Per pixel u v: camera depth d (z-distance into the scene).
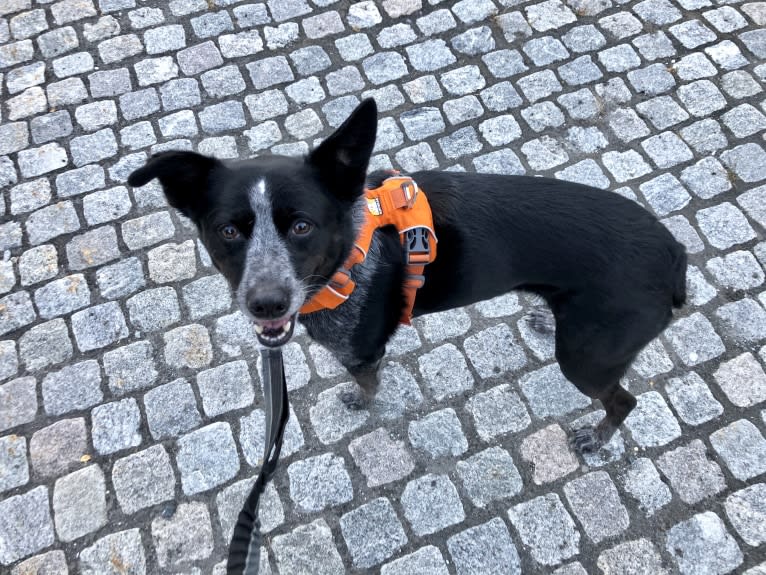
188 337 1.20
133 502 1.07
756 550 1.02
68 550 1.04
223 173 0.88
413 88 1.46
